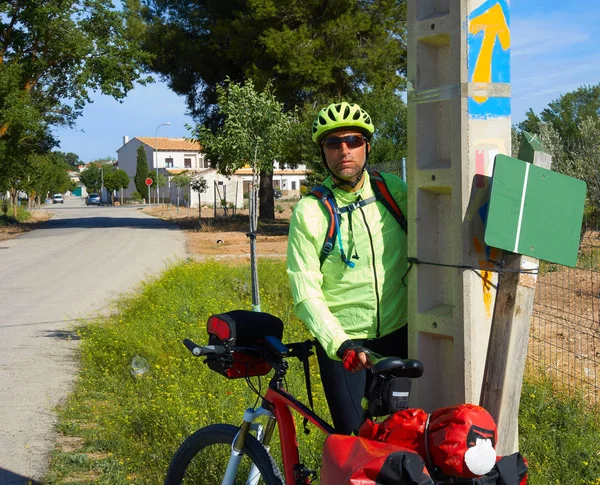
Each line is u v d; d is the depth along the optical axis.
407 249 2.97
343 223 2.95
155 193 94.44
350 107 2.95
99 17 30.72
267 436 3.08
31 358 7.68
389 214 3.02
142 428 5.12
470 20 2.70
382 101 22.02
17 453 4.88
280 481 2.87
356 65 27.95
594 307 8.23
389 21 28.53
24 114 28.80
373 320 2.97
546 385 5.34
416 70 2.85
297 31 26.92
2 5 28.91
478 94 2.74
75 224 39.34
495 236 2.62
